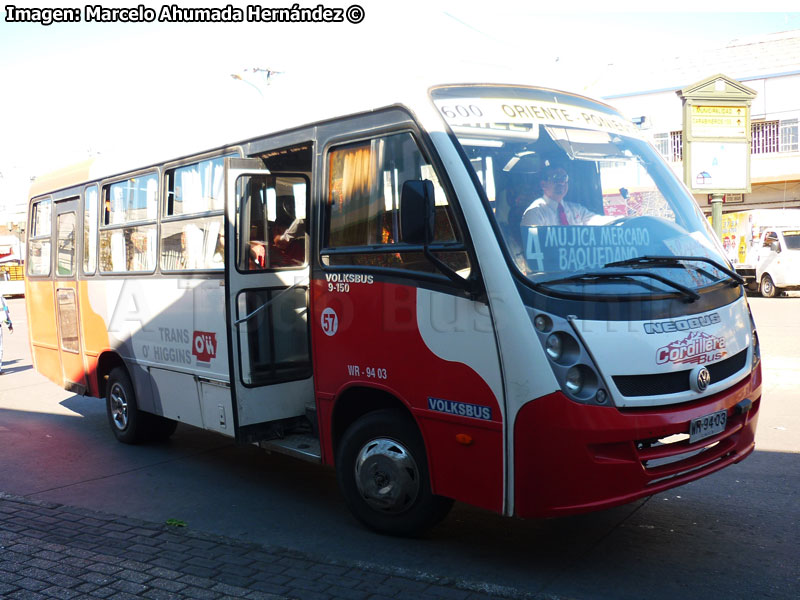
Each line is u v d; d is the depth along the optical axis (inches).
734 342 173.5
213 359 232.7
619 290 157.6
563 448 149.0
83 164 315.6
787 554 172.1
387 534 189.8
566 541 183.2
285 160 223.8
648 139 205.6
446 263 164.9
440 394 166.7
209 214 233.1
